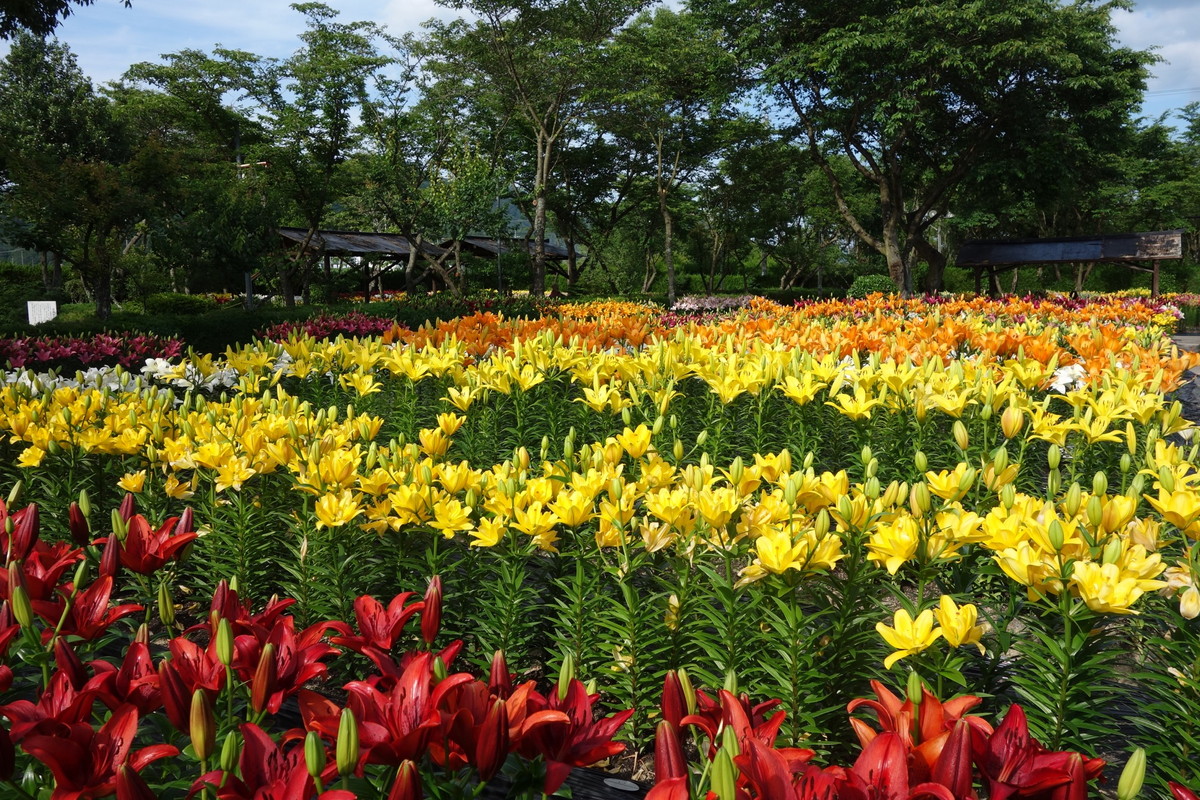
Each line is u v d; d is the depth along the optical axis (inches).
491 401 239.9
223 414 176.2
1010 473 123.8
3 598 85.8
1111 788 95.5
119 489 171.5
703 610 105.0
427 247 1835.6
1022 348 232.8
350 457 128.3
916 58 1152.2
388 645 78.3
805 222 2126.0
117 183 1117.1
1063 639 89.5
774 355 221.5
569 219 1879.9
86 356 404.2
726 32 1398.9
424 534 131.2
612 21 1478.8
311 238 1494.8
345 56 1279.5
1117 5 1349.7
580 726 64.1
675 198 1915.6
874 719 98.7
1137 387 178.4
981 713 97.5
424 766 69.7
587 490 112.4
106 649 124.5
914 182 1555.1
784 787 50.9
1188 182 2016.5
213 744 59.9
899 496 109.6
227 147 1496.1
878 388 206.8
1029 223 2217.0
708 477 114.3
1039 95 1252.5
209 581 144.4
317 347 265.1
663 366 224.2
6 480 181.0
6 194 1139.3
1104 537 95.8
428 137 1435.8
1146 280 2138.3
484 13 1408.7
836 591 112.5
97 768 59.9
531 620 130.5
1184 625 90.1
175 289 1825.8
